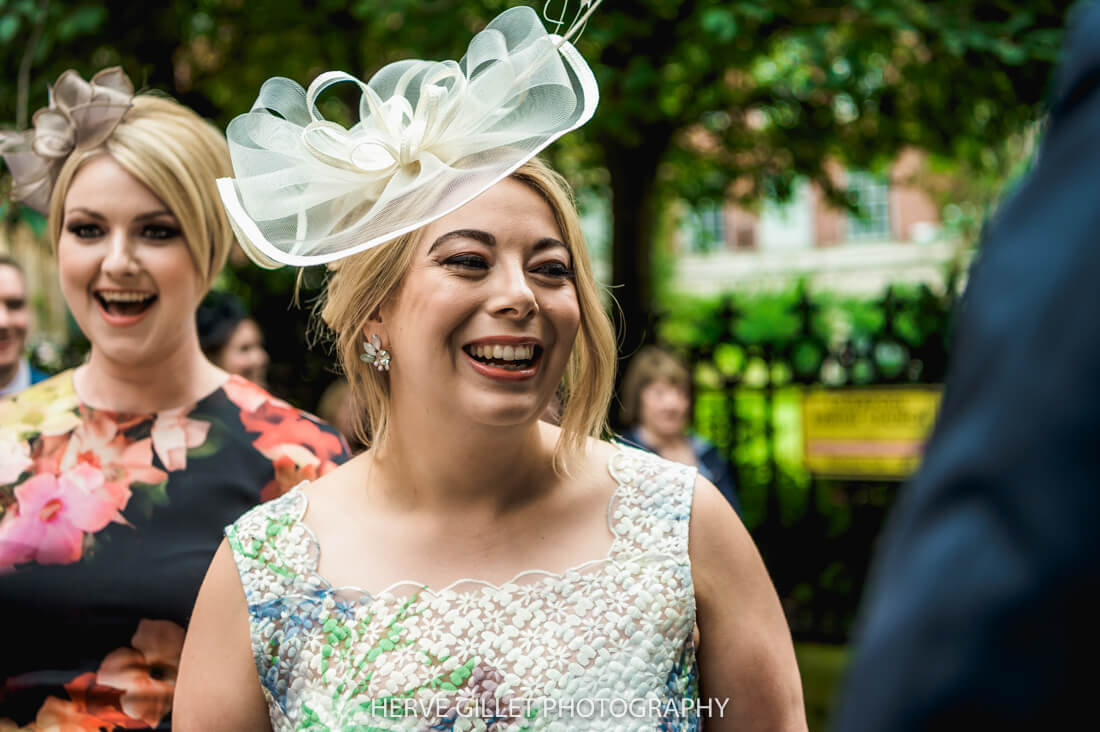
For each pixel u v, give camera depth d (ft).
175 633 6.95
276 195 5.42
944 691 1.80
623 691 4.95
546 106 5.36
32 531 6.96
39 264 43.16
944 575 1.83
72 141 7.27
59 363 20.07
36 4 19.57
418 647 5.03
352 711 4.98
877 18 19.72
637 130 25.95
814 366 20.62
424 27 20.47
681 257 80.84
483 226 5.07
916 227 82.17
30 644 6.86
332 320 5.63
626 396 15.05
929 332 19.58
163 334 7.27
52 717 6.79
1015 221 1.97
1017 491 1.78
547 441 5.58
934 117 26.96
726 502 5.49
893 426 19.86
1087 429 1.75
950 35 19.60
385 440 5.54
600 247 41.78
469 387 5.11
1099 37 1.97
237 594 5.41
